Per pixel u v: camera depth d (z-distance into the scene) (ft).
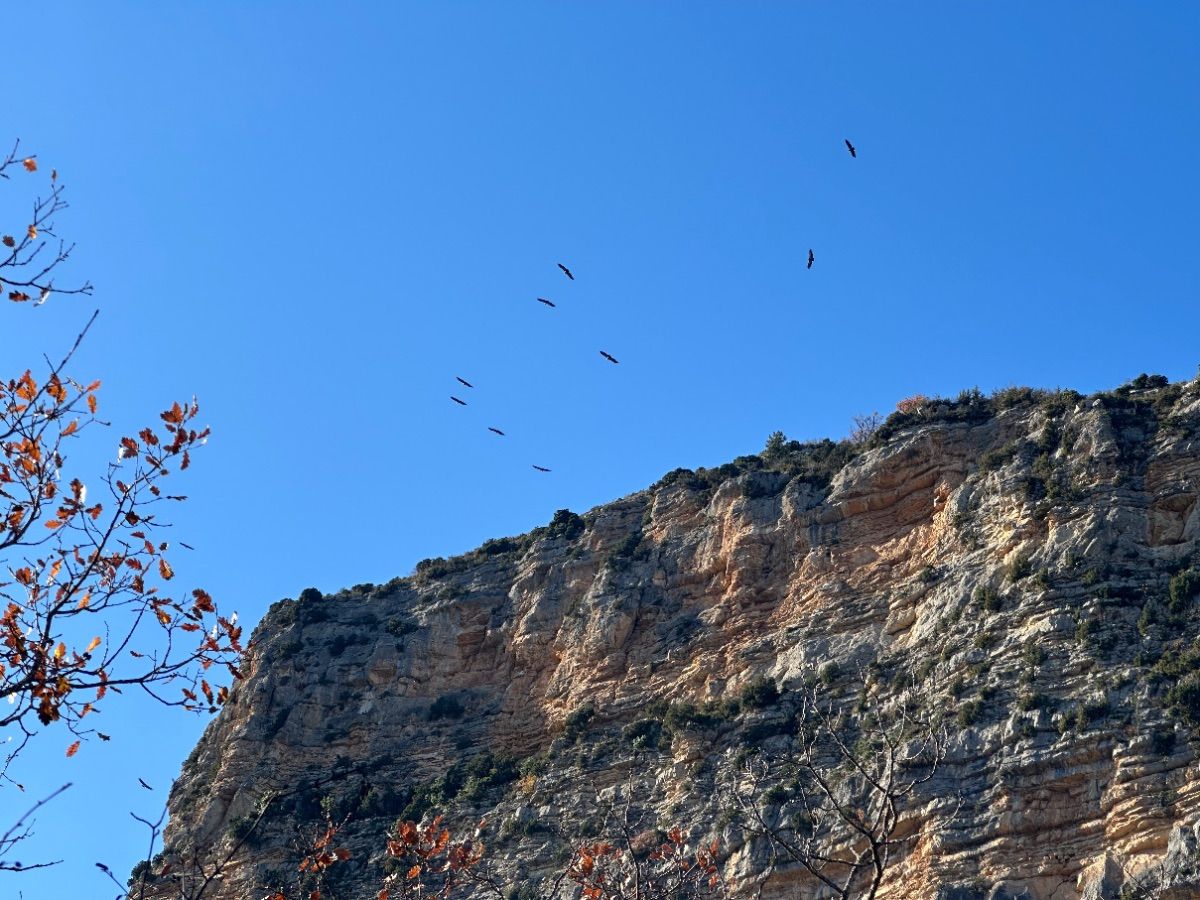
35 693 74.33
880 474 232.12
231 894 218.59
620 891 105.19
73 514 78.64
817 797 184.85
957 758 177.78
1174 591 185.37
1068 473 209.46
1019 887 161.89
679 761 209.46
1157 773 163.63
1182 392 215.51
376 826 229.25
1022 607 194.49
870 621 215.10
